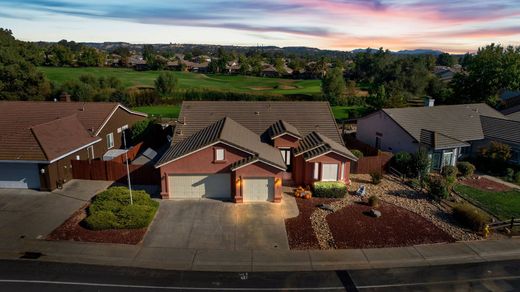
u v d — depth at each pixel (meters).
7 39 66.19
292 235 19.02
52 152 24.19
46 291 14.10
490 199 24.53
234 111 30.52
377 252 17.58
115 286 14.56
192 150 22.55
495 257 17.30
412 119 34.12
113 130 33.62
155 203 22.03
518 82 52.09
